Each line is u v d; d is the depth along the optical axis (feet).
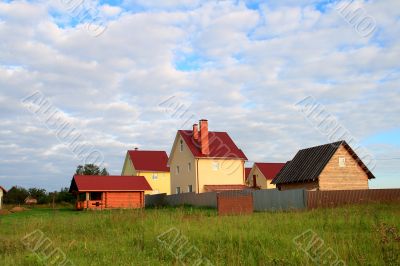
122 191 146.92
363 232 44.78
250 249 37.01
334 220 52.60
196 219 58.80
